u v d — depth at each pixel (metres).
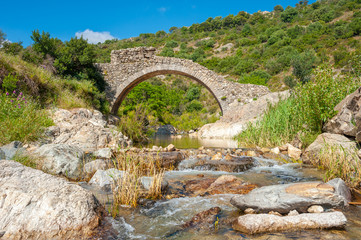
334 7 78.56
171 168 5.54
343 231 2.26
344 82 6.89
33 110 7.79
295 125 8.52
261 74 48.09
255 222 2.32
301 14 86.62
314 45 52.75
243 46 74.88
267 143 8.98
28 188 2.50
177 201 3.29
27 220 2.19
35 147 5.82
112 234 2.31
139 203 3.18
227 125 16.55
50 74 13.17
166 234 2.34
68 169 4.34
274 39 66.44
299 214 2.53
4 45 13.98
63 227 2.22
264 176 4.71
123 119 12.45
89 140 7.98
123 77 20.88
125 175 3.49
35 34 15.91
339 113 5.79
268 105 11.65
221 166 5.48
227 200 3.32
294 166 5.57
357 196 3.31
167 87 56.94
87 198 2.57
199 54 75.81
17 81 9.68
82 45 17.88
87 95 15.44
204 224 2.54
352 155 4.33
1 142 5.41
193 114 35.78
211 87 19.97
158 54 79.75
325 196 2.59
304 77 33.31
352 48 46.00
